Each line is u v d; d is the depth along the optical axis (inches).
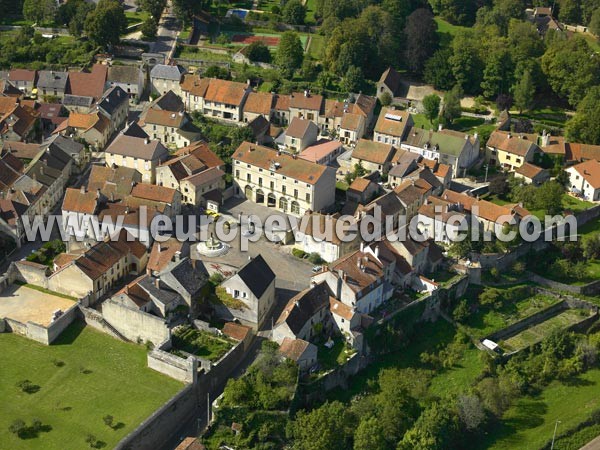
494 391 7091.5
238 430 6284.5
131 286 7130.9
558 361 7652.6
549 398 7303.2
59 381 6673.2
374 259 7755.9
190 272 7381.9
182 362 6594.5
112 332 7234.3
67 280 7573.8
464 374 7381.9
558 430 6909.5
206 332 7135.8
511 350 7760.8
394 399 6697.8
